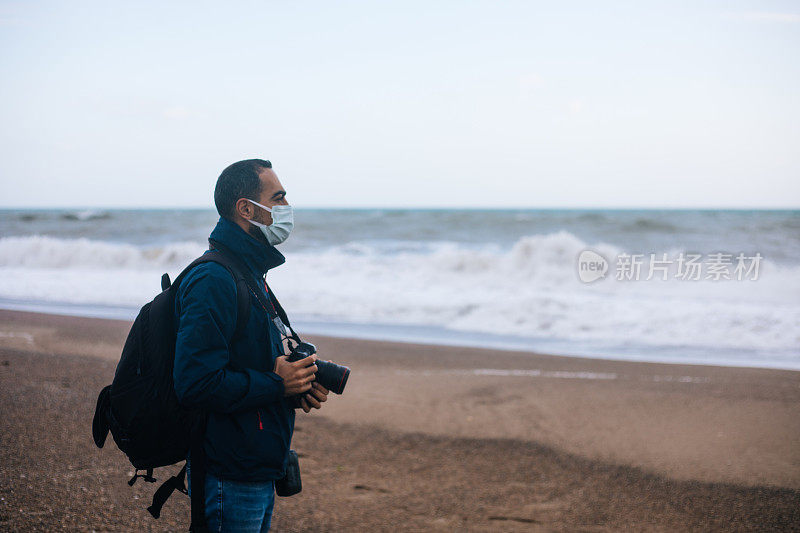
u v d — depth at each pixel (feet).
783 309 37.42
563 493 14.02
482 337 33.55
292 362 6.48
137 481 12.59
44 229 109.40
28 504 10.89
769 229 98.32
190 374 5.72
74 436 14.65
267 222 6.76
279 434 6.46
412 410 19.90
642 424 18.80
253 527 6.35
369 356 27.99
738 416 19.61
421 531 11.96
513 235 103.24
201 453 6.17
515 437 17.60
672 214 131.44
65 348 26.32
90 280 53.26
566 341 32.48
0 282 51.72
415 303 42.22
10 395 17.58
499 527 12.30
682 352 29.81
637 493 14.08
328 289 47.75
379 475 14.74
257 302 6.48
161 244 92.99
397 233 107.14
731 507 13.39
